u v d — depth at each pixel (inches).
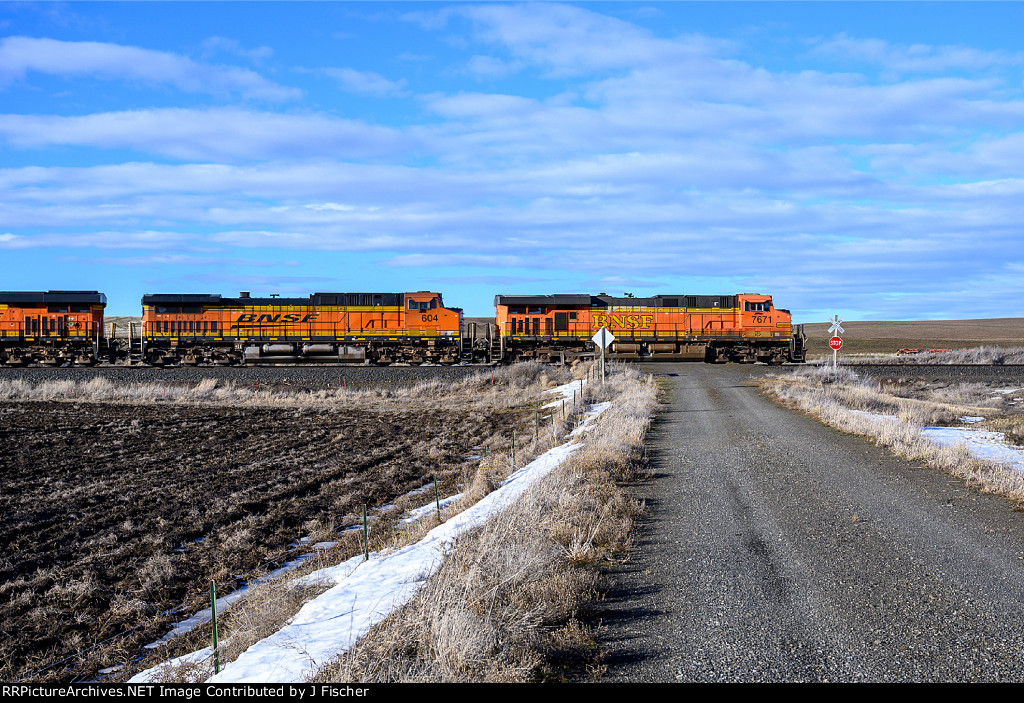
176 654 375.9
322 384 1700.3
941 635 259.3
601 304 2027.6
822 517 437.4
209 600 479.5
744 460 643.5
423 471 887.7
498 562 320.8
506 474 694.5
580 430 895.1
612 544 384.5
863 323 7381.9
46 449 1019.3
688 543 387.9
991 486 504.1
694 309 2038.6
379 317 1962.4
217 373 1780.3
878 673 229.8
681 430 858.1
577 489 480.4
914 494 498.3
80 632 433.1
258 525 653.9
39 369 1839.3
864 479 552.1
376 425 1247.5
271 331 1931.6
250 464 922.7
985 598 295.7
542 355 2011.6
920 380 1742.1
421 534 496.4
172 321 1916.8
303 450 1021.2
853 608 287.4
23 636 425.4
